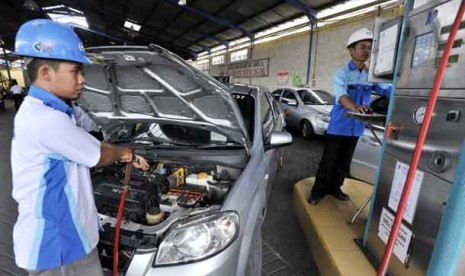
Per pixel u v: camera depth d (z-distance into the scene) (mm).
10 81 18625
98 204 1547
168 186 1791
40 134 968
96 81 1679
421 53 1501
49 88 1031
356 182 3492
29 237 1035
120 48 1271
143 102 1836
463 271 1262
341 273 1793
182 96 1643
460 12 1103
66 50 982
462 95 1214
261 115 2545
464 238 1216
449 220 1255
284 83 11578
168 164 1981
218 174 1871
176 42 21031
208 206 1575
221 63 18734
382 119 1968
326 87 9203
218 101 1601
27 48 955
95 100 1878
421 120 1482
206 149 2148
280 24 11109
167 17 14367
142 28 18562
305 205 2756
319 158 5215
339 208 2705
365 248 2021
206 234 1290
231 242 1323
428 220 1395
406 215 1566
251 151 2029
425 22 1466
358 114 2078
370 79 2113
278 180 4039
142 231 1375
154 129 2395
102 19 18359
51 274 1096
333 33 8742
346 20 8148
